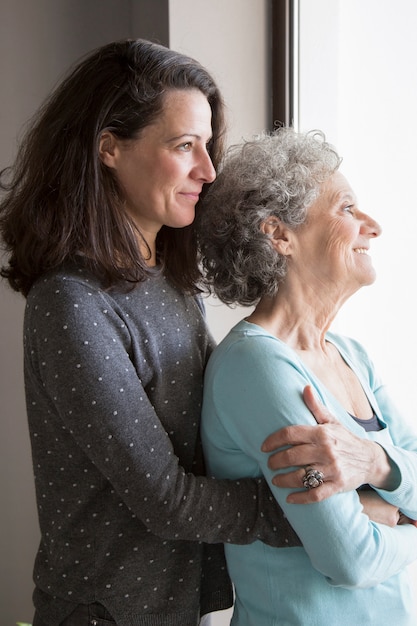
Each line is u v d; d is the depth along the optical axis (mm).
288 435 1226
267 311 1418
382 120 1923
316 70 1921
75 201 1298
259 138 1437
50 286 1275
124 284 1331
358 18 1923
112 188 1354
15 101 2145
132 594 1339
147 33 2012
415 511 1332
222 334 1957
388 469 1292
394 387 1963
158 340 1363
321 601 1298
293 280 1389
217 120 1460
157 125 1322
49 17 2158
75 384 1236
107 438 1239
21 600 2264
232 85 1900
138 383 1283
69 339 1240
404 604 1349
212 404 1356
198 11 1867
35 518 2262
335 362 1467
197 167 1362
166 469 1262
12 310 2197
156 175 1335
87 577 1336
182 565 1383
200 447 1465
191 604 1397
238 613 1412
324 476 1217
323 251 1359
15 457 2236
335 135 1951
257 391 1278
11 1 2129
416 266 1904
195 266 1490
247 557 1362
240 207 1378
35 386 1321
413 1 1863
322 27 1915
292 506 1233
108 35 2207
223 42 1890
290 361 1303
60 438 1319
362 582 1223
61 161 1312
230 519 1277
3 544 2246
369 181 1951
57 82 2086
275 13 1910
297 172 1355
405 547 1290
